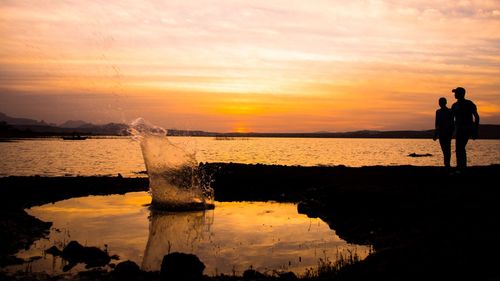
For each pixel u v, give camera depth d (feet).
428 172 55.47
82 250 26.50
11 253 26.76
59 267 24.07
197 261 23.26
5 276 22.07
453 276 17.95
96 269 23.76
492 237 21.90
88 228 34.27
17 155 151.02
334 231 33.42
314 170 69.05
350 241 30.14
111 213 40.81
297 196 50.98
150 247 28.89
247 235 32.24
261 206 45.68
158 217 39.17
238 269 24.29
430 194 37.40
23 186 55.57
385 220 32.91
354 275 20.74
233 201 49.06
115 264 24.90
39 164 111.55
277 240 30.66
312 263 25.16
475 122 43.45
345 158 158.71
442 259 19.75
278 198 50.75
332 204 41.22
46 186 56.39
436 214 31.37
